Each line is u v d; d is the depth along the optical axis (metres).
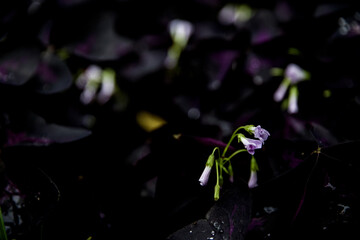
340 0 0.67
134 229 0.59
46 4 0.67
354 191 0.58
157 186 0.60
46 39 0.66
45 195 0.59
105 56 0.67
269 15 0.69
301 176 0.58
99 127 0.69
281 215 0.58
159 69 0.71
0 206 0.59
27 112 0.64
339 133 0.62
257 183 0.60
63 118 0.66
